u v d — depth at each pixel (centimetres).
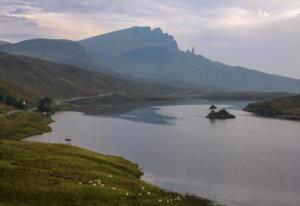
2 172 6481
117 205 5831
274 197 8131
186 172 10112
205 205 6981
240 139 16962
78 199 5856
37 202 5631
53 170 7106
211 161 11712
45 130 18062
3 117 19900
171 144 14950
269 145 15412
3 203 5425
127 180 7412
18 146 8631
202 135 17925
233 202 7681
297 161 12088
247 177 9775
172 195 7225
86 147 13875
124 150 13350
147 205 6066
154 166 10725
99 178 7081
